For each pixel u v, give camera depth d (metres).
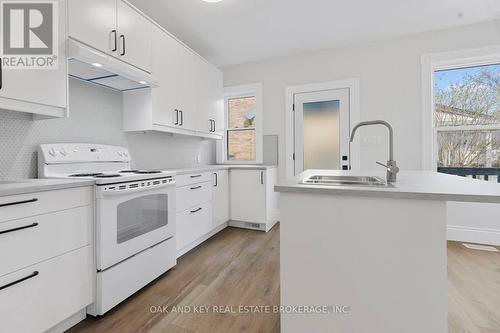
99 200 1.55
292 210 1.21
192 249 2.70
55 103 1.54
